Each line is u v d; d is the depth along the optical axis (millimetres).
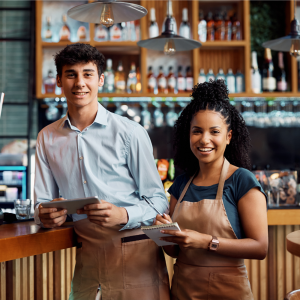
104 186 1449
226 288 1241
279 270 2133
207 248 1200
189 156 1473
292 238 1308
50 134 1513
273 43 2256
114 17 1771
